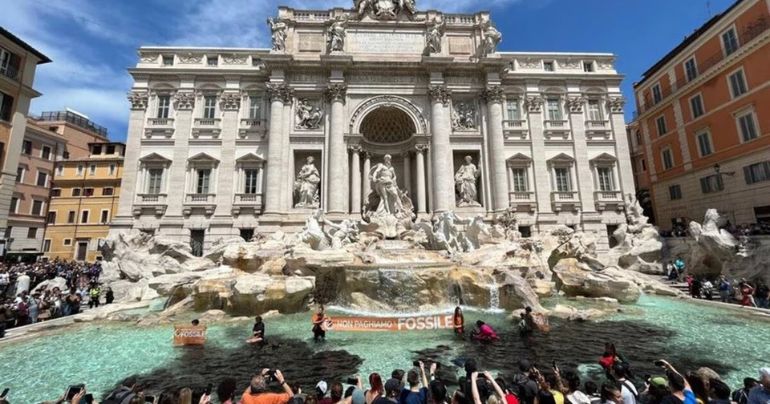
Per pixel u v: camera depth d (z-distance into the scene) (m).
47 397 9.38
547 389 7.11
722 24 32.31
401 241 27.27
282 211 33.00
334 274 21.03
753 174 30.17
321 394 8.00
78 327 16.09
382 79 35.94
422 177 34.47
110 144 53.81
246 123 35.25
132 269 25.44
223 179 33.81
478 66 36.00
